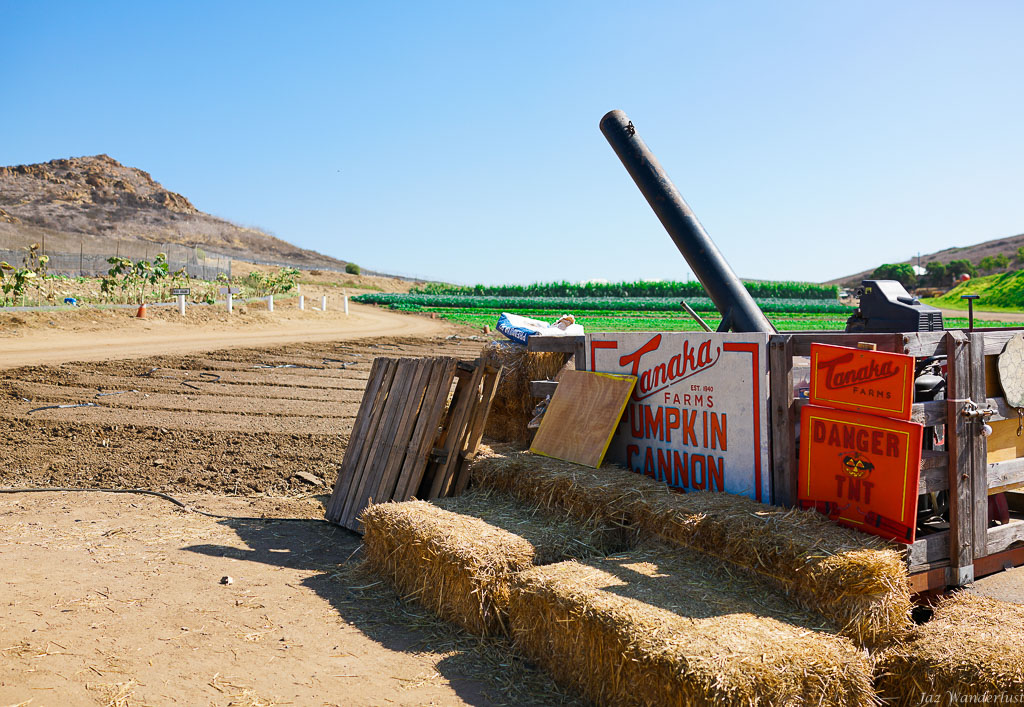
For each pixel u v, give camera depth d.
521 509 5.16
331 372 17.00
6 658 3.66
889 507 3.63
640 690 3.12
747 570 3.83
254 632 4.15
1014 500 5.13
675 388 5.11
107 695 3.36
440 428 6.28
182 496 7.10
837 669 3.01
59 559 5.22
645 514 4.43
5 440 8.65
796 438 4.28
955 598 3.78
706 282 6.20
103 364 14.89
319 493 7.46
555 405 6.01
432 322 43.84
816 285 80.06
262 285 46.44
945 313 62.31
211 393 12.80
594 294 84.31
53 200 191.25
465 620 4.22
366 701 3.43
